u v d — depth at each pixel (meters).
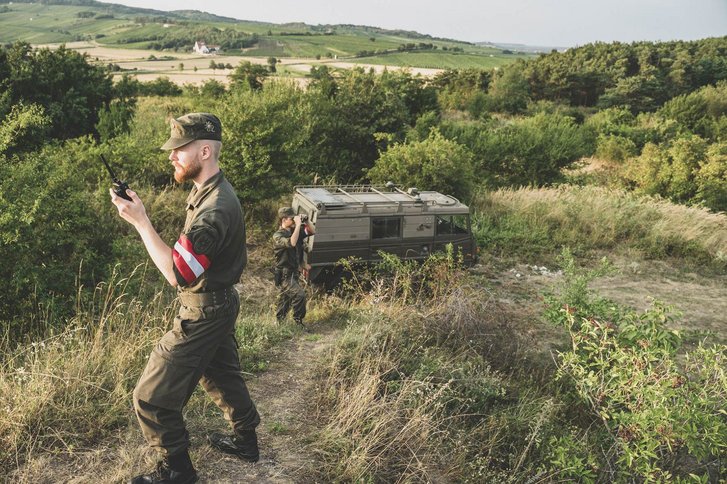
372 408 3.86
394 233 9.54
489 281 11.01
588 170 24.05
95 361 3.88
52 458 2.99
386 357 4.90
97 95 17.89
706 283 11.74
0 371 3.73
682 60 87.69
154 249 2.17
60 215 7.26
